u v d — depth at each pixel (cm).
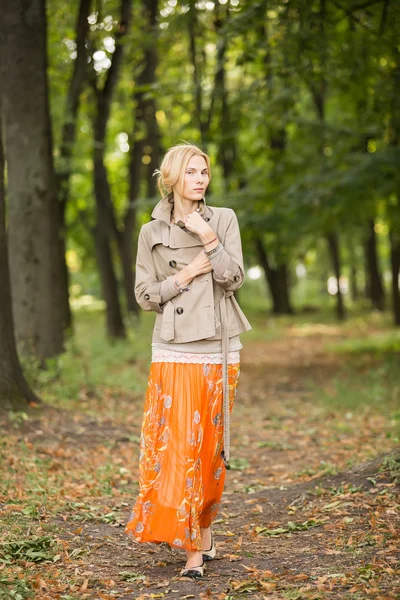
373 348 1786
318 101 1878
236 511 541
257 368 1606
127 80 2028
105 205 1841
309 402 1120
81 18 1260
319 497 536
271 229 1609
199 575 391
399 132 1340
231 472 683
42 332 1087
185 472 382
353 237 2933
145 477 391
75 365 1153
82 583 380
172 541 379
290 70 1059
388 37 1084
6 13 1057
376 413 950
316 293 5041
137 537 386
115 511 523
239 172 1897
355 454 688
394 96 1215
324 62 1073
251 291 4491
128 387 1128
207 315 388
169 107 1991
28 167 1078
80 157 1547
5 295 751
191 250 396
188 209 400
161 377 394
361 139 1509
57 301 1107
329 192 1443
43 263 1091
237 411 1061
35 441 689
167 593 371
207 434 394
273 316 3341
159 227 403
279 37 1016
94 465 653
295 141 1570
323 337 2359
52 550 422
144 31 1523
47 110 1089
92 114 1686
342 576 371
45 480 567
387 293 4341
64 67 1548
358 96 1316
